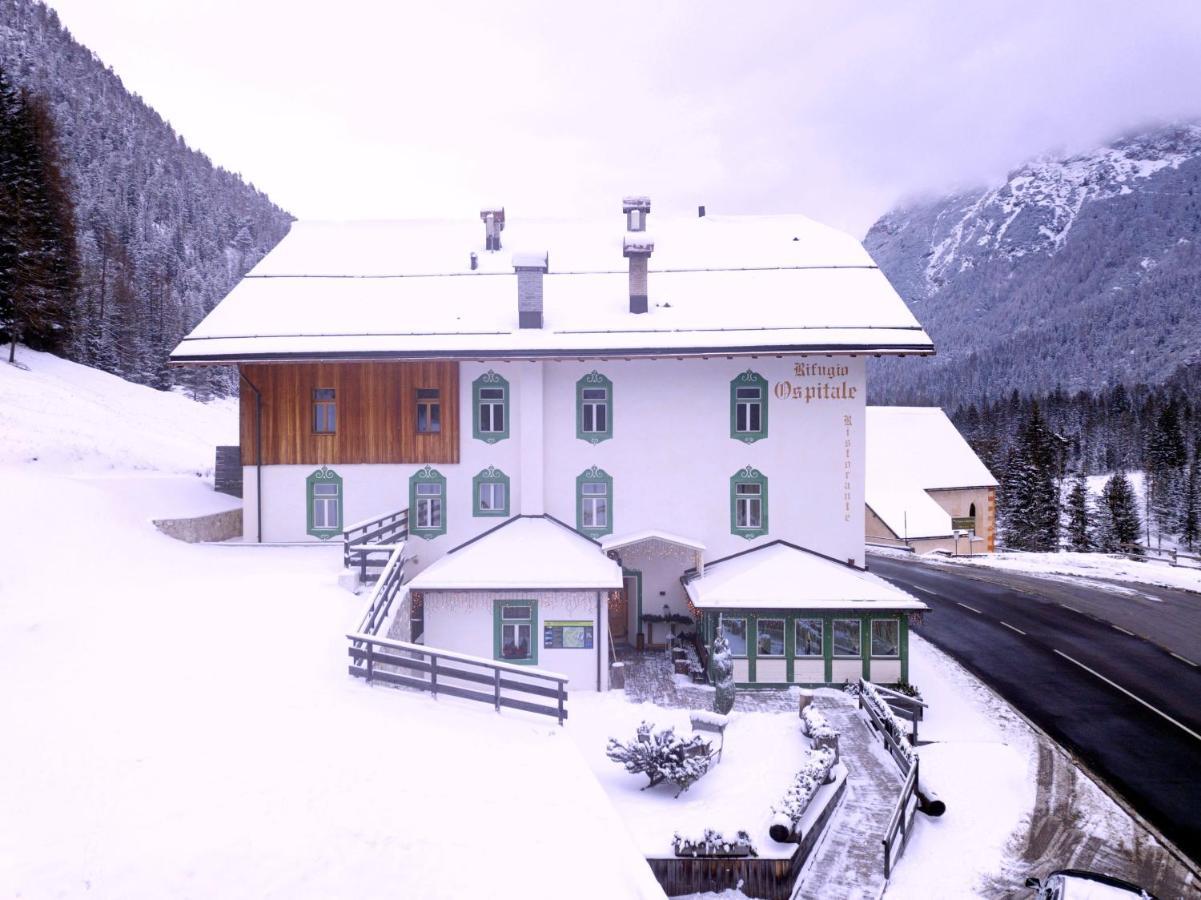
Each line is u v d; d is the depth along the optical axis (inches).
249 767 454.6
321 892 359.9
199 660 598.2
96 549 813.2
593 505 999.6
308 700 556.4
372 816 423.2
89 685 538.9
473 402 991.0
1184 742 744.3
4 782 414.6
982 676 928.9
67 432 1256.8
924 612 858.8
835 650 890.1
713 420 991.0
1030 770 692.7
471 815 440.1
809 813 578.9
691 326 971.3
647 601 1010.7
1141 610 1250.0
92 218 4734.3
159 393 2356.1
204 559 886.4
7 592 684.1
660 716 780.0
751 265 1093.1
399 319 1000.2
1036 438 2847.0
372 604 683.4
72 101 7746.1
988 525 2219.5
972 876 545.3
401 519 970.7
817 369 983.6
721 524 994.1
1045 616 1210.0
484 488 998.4
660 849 524.7
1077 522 2851.9
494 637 875.4
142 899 338.6
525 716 597.9
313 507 995.9
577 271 1102.4
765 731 757.9
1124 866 553.6
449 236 1197.1
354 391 991.6
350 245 1163.3
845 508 986.7
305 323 989.2
